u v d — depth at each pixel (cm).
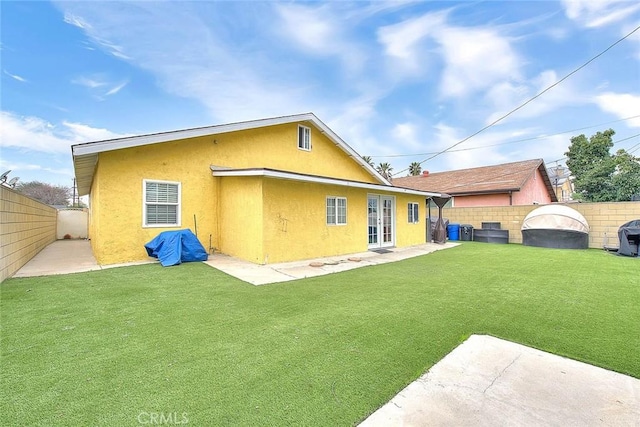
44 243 1182
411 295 498
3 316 384
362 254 1008
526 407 218
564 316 400
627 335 340
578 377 257
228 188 905
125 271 664
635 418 207
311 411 210
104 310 411
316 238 917
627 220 1120
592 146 2072
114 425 194
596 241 1175
